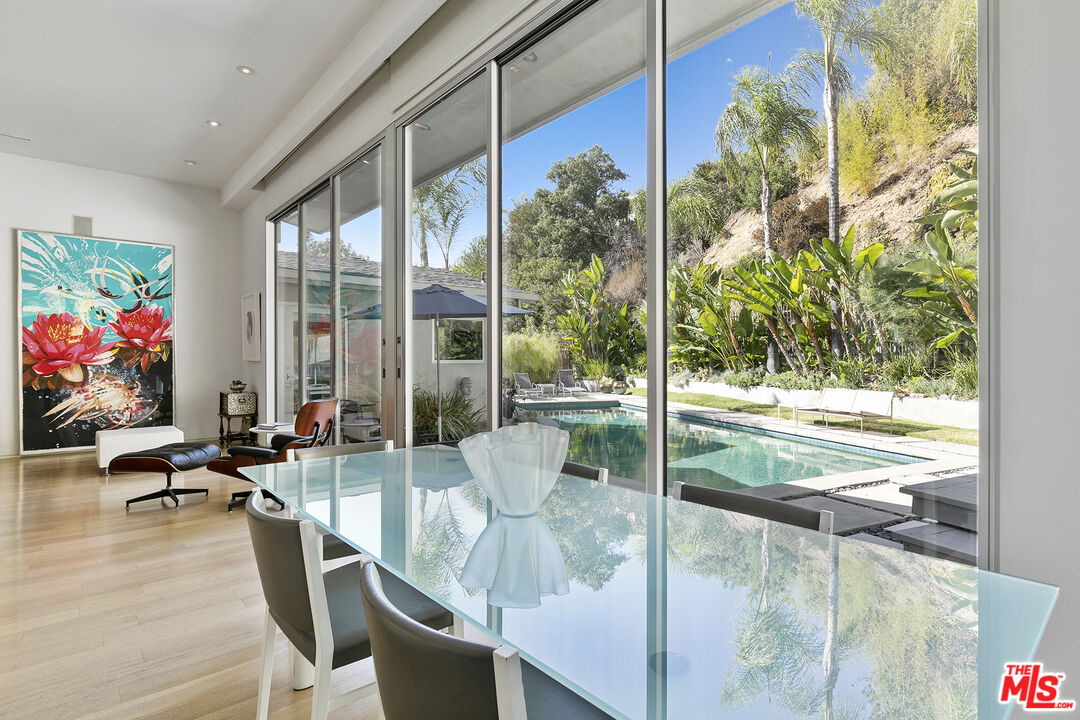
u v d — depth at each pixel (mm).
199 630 2504
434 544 1388
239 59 4309
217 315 7789
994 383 1410
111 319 7027
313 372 5766
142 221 7266
